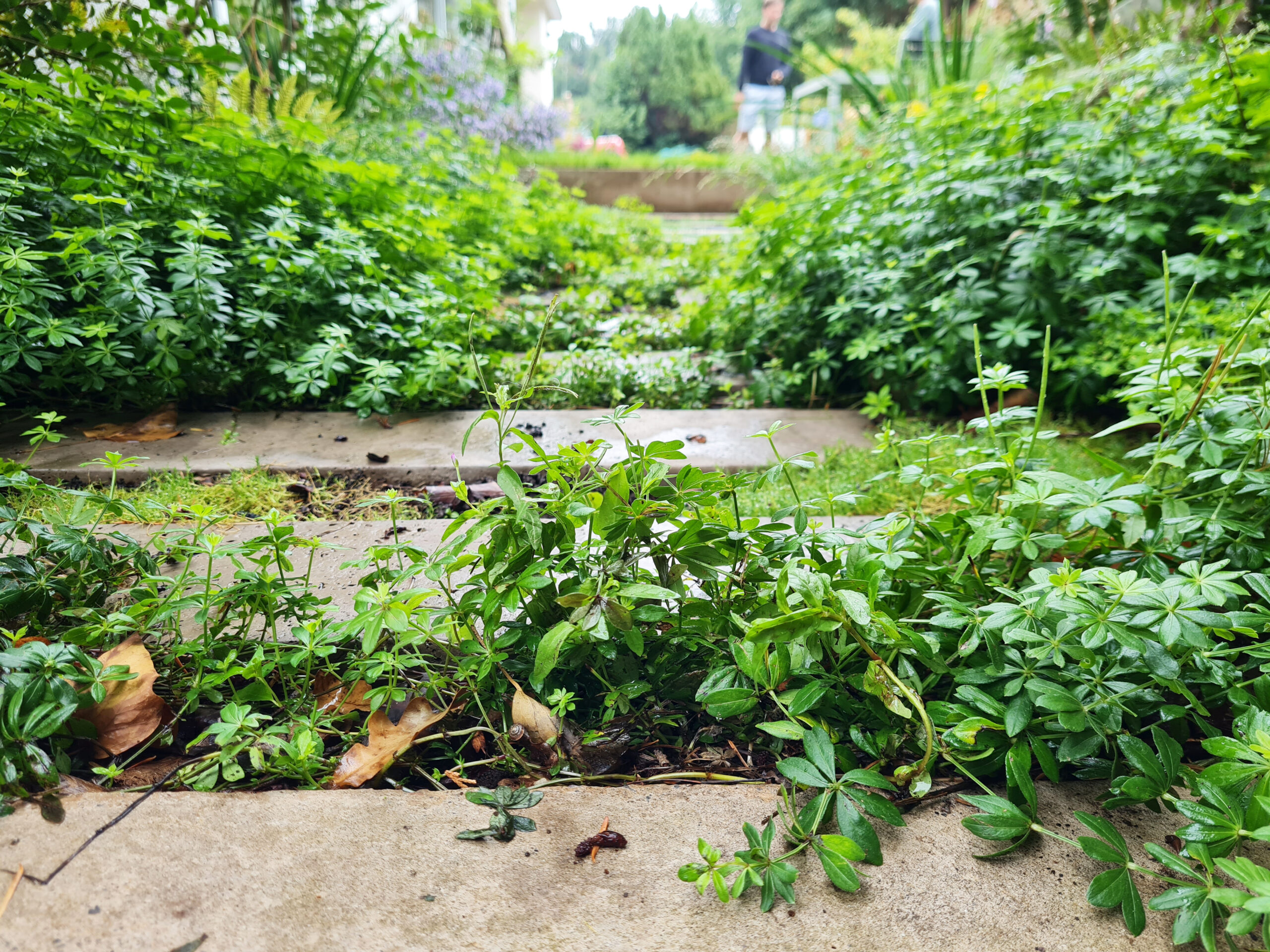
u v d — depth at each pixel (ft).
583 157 42.01
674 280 21.49
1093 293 11.12
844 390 12.83
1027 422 10.49
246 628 5.15
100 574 5.64
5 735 4.05
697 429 10.78
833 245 13.51
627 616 4.41
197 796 4.23
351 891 3.70
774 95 37.19
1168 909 3.54
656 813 4.25
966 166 12.10
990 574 5.80
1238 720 4.09
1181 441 5.90
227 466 8.86
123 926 3.48
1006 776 4.53
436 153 21.88
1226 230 10.44
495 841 4.03
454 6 41.83
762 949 3.48
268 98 17.35
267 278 11.28
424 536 7.38
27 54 12.80
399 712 4.87
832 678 4.76
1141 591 4.12
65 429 9.57
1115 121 12.55
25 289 8.92
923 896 3.75
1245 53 12.10
